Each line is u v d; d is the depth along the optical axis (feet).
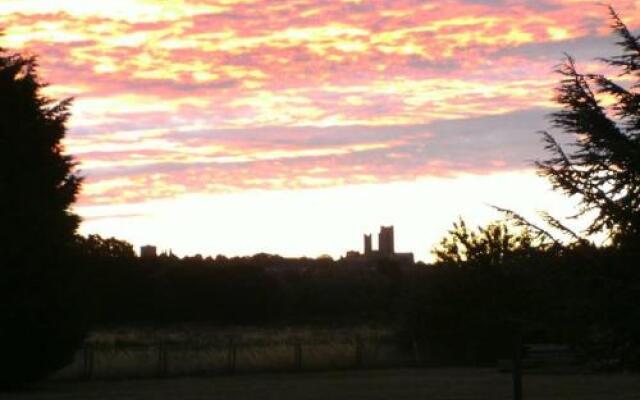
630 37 42.24
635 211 40.37
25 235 109.09
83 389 108.27
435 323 157.48
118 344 173.99
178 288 289.33
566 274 40.81
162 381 121.70
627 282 39.88
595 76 41.98
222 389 106.11
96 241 275.18
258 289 298.97
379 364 149.07
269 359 144.25
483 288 144.25
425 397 93.81
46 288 111.24
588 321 40.45
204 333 233.96
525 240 42.73
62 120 117.08
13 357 108.99
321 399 92.84
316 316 297.53
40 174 113.80
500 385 108.17
